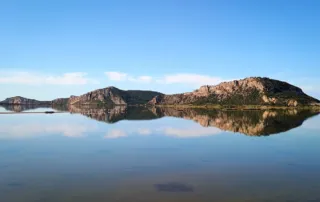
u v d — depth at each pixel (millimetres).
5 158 44281
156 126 93312
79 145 56312
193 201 26281
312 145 56375
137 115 162125
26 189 29516
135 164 40625
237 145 56500
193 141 61625
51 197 27312
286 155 46938
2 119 124000
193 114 170750
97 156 46031
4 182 31938
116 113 187125
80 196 27578
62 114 170375
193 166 39438
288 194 28094
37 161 42312
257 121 111188
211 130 81375
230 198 27031
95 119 126062
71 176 34406
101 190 29250
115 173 35781
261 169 37938
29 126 91812
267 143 58906
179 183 31688
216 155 46938
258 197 27328
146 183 31672
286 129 83188
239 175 34969
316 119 120375
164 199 26766
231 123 103188
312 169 37906
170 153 48531
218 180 32875
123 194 28094
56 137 67000
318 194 28094
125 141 61500
